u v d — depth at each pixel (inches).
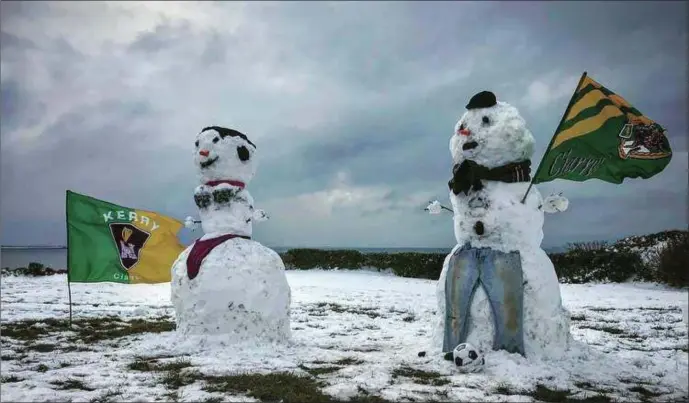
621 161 279.9
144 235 378.3
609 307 543.2
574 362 274.2
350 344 340.2
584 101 276.8
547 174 277.6
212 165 329.7
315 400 222.4
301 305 542.6
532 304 275.4
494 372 260.4
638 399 236.1
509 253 280.5
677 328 420.8
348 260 1003.3
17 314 451.8
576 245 927.0
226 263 310.7
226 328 306.5
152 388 235.5
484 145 286.2
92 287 692.1
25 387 235.9
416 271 925.8
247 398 223.8
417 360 289.6
